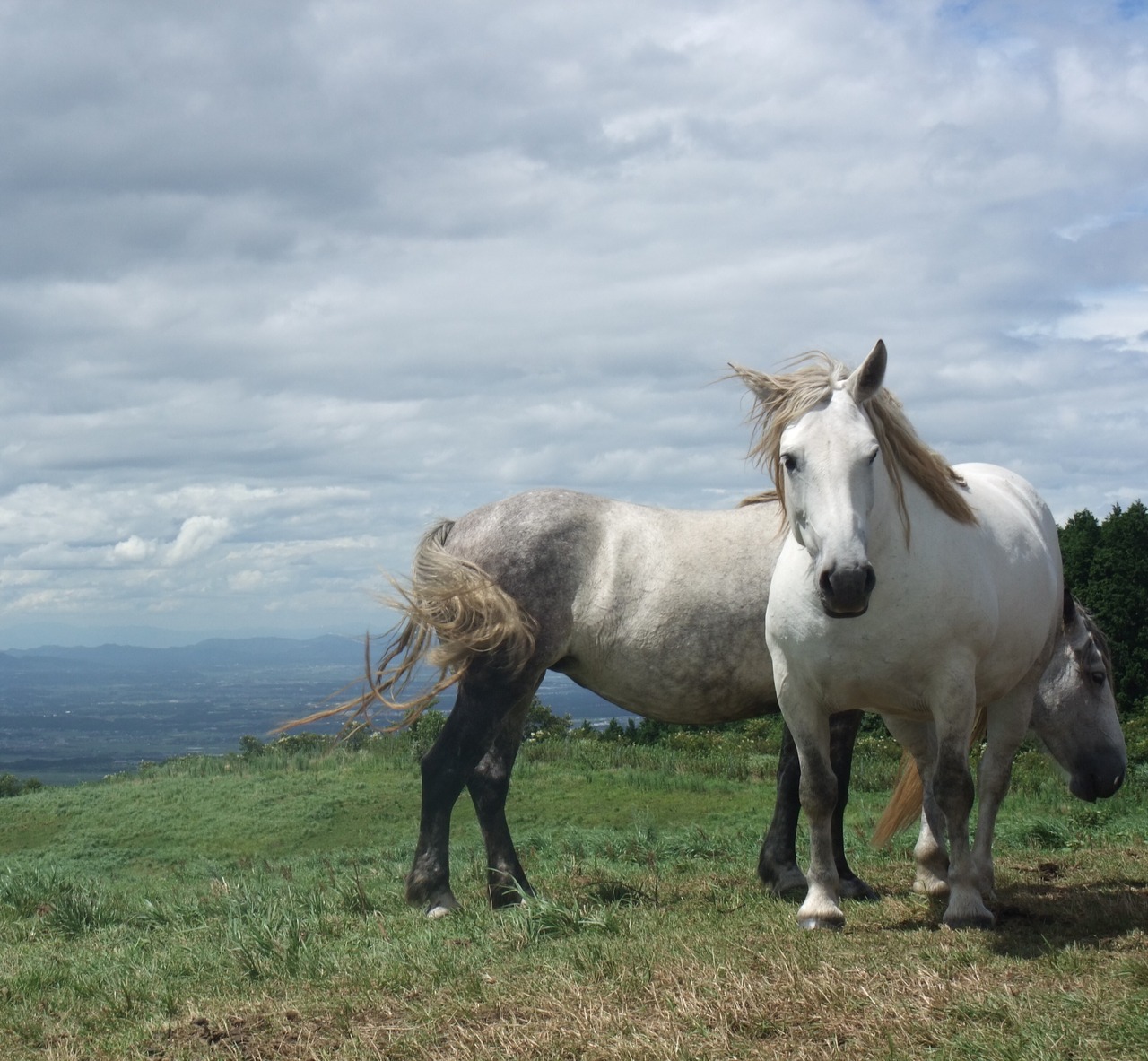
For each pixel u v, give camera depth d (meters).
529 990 4.30
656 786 11.36
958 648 4.75
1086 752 6.08
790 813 5.79
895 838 7.38
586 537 5.83
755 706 5.88
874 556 4.67
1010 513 5.25
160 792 12.20
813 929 4.79
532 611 5.74
